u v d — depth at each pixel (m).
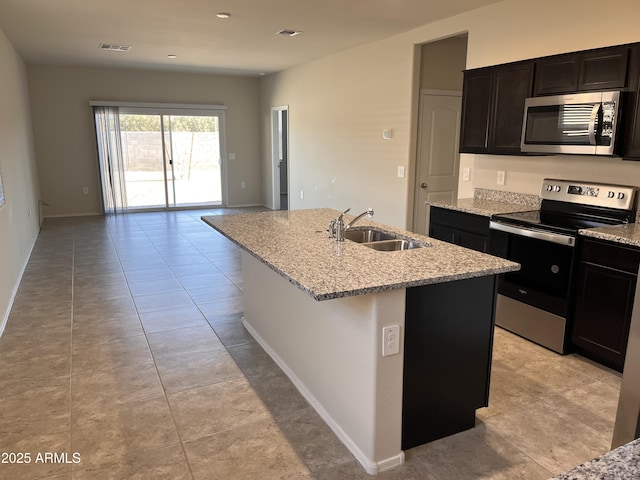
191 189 9.62
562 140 3.29
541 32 3.71
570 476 0.77
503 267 2.18
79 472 2.07
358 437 2.17
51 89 8.15
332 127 6.88
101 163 8.59
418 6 4.20
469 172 4.57
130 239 6.78
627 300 2.79
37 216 7.41
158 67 8.22
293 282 1.97
